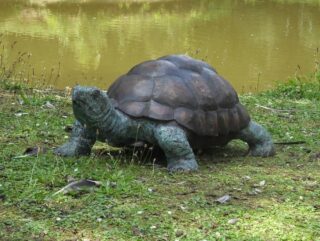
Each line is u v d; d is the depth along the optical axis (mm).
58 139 6590
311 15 25609
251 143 6387
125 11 25688
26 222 4277
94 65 14656
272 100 9812
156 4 28297
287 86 10797
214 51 16938
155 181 5273
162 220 4406
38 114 7613
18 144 6254
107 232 4176
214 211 4605
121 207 4602
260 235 4219
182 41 18453
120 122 5594
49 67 14070
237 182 5352
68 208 4547
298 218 4543
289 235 4227
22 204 4562
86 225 4277
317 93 10391
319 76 11633
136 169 5590
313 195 5082
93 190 4879
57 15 23656
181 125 5594
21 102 8281
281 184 5363
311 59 16078
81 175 5230
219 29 21078
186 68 5969
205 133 5699
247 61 15766
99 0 28531
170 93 5652
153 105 5586
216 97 5914
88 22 22188
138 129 5617
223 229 4297
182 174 5496
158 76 5777
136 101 5617
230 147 6723
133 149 6098
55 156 5801
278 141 7031
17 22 21531
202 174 5555
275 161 6188
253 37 19625
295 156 6414
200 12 25844
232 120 5980
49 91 9633
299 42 18859
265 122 8055
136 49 16938
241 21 23406
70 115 7797
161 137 5547
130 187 5012
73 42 17812
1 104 8117
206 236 4168
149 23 22391
